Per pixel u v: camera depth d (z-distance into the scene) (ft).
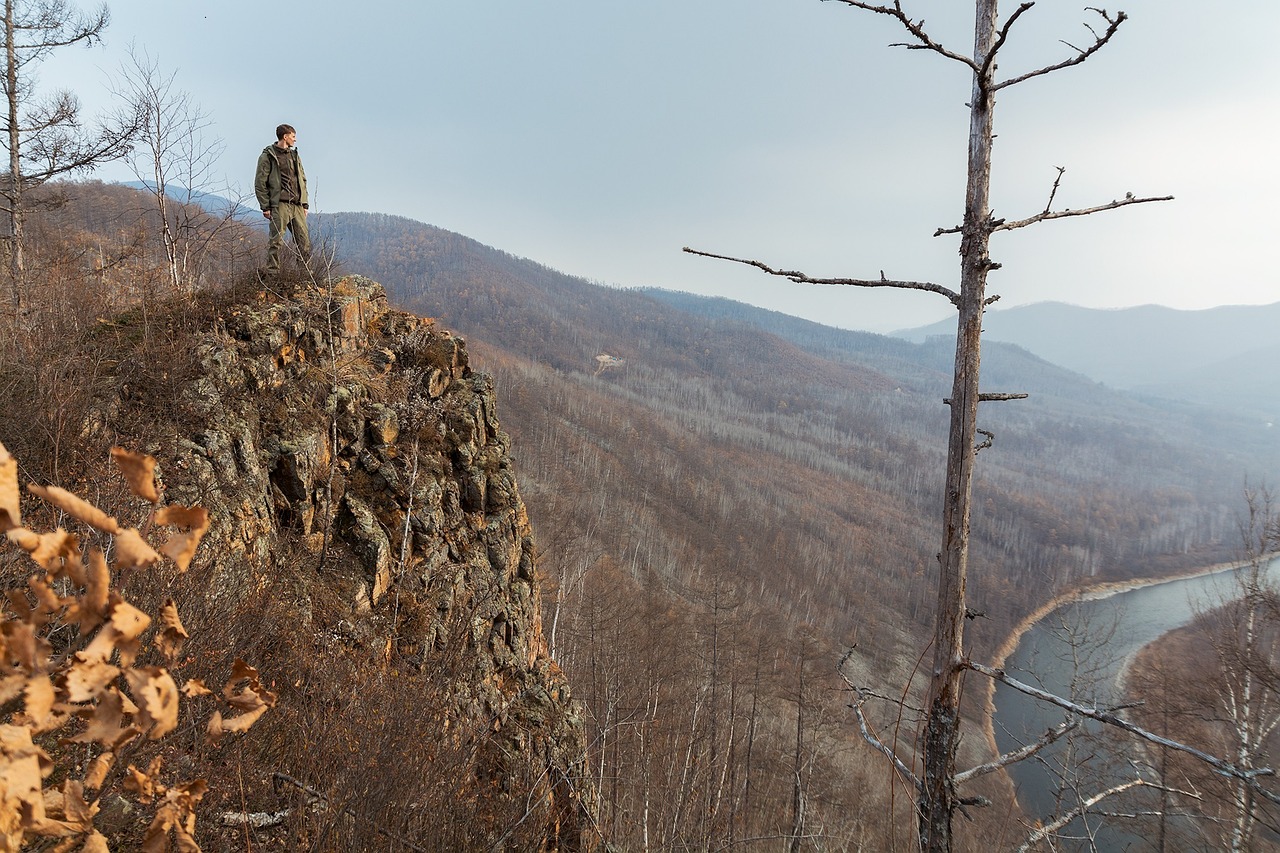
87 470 18.67
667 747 48.57
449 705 22.03
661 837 34.45
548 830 20.65
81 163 38.11
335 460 29.40
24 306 26.45
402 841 13.38
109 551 14.57
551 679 37.35
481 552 34.58
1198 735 43.01
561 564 123.54
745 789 58.65
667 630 115.96
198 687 3.03
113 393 21.93
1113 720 9.86
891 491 588.09
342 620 24.63
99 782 2.64
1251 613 39.65
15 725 2.38
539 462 349.61
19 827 2.26
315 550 26.99
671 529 330.54
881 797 80.74
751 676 111.86
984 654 207.21
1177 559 417.28
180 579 15.40
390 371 35.35
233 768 11.91
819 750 86.17
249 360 27.73
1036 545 432.25
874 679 170.81
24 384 19.35
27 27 38.96
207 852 10.84
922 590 351.87
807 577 327.47
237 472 24.56
